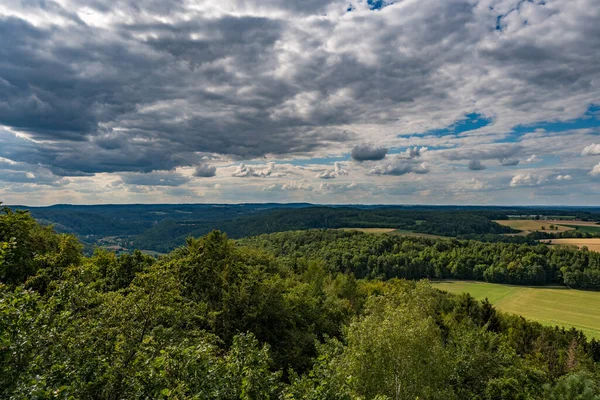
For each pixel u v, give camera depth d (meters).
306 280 64.44
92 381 9.37
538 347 46.91
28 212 28.78
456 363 27.61
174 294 13.12
